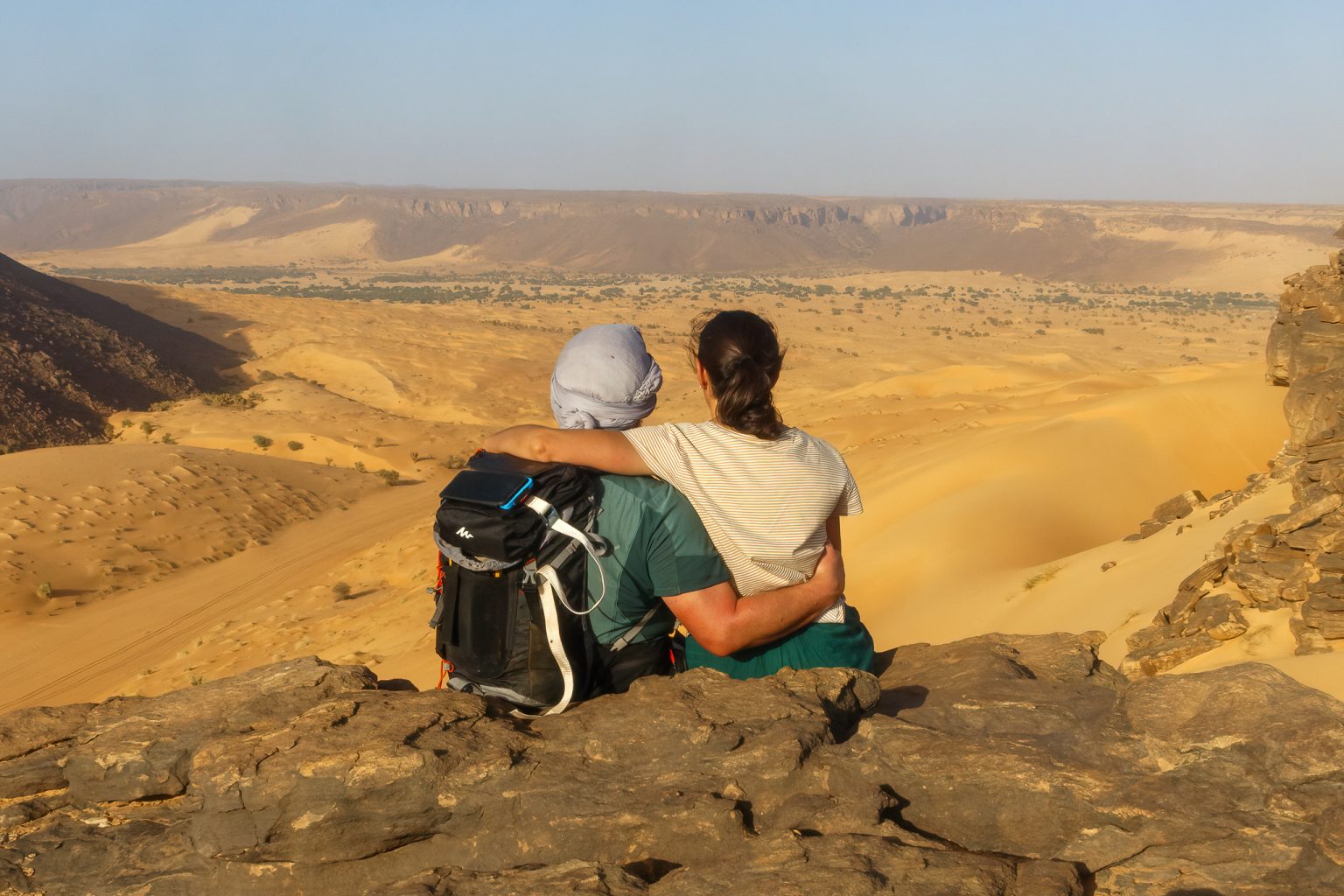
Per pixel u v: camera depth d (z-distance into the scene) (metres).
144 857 3.22
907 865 2.75
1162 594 18.56
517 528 3.39
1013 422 48.75
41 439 110.62
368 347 162.50
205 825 3.14
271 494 69.94
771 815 3.13
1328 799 2.85
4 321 128.62
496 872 2.92
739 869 2.79
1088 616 20.28
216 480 69.75
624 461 3.56
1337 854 2.67
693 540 3.58
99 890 3.14
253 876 3.09
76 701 37.12
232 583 51.72
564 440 3.56
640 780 3.18
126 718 3.65
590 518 3.49
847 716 3.61
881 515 34.84
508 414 131.38
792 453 3.63
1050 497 33.53
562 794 3.11
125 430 115.38
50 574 52.25
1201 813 2.89
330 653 34.38
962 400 75.50
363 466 86.94
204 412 116.69
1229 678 3.39
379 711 3.41
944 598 26.78
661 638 3.88
